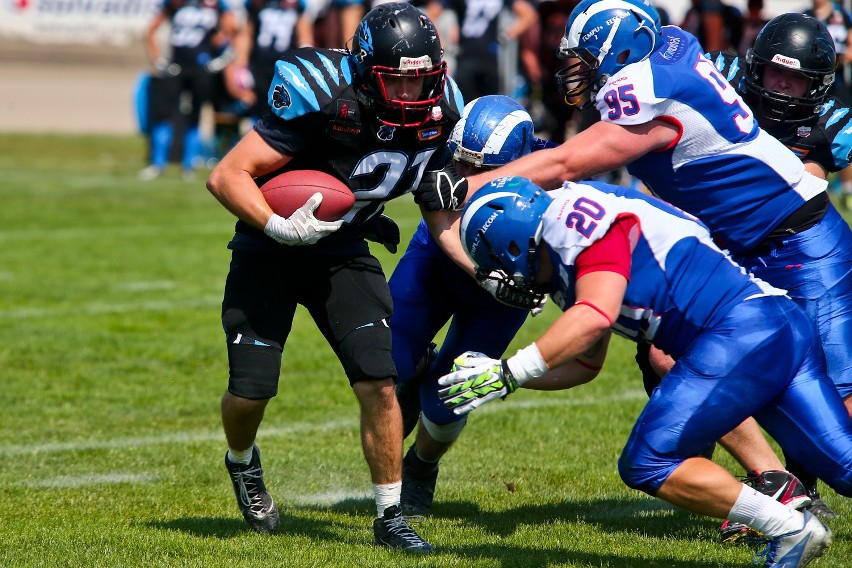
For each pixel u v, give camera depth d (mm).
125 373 22734
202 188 50750
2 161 59250
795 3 59469
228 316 13586
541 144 15211
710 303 11398
